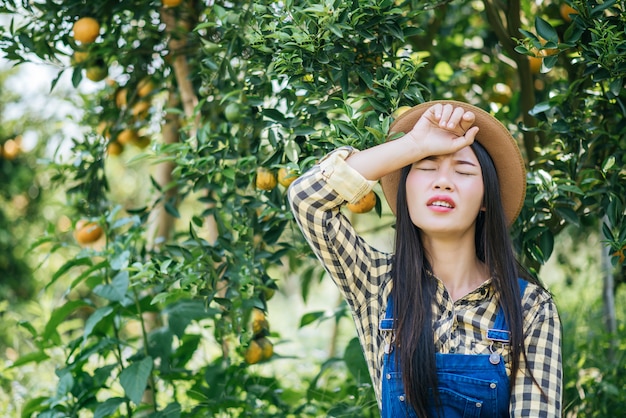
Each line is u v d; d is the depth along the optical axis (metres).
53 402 2.30
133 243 2.53
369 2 1.87
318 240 1.53
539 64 2.43
